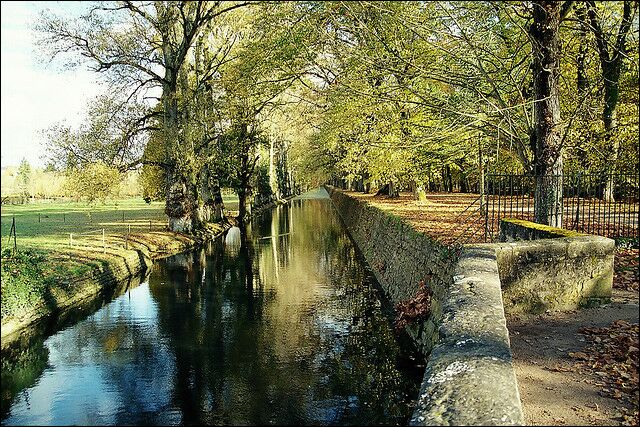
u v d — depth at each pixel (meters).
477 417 3.25
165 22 28.28
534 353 6.80
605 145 17.66
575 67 19.53
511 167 21.27
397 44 13.72
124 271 21.86
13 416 9.18
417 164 21.84
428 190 56.34
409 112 18.38
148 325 14.77
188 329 14.35
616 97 18.27
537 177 12.31
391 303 16.53
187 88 31.48
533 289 8.71
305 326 14.38
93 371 11.34
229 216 47.56
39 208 62.94
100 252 23.27
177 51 30.50
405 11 12.39
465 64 13.44
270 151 65.94
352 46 14.05
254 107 32.34
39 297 15.27
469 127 13.22
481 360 4.18
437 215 20.86
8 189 70.94
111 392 10.20
